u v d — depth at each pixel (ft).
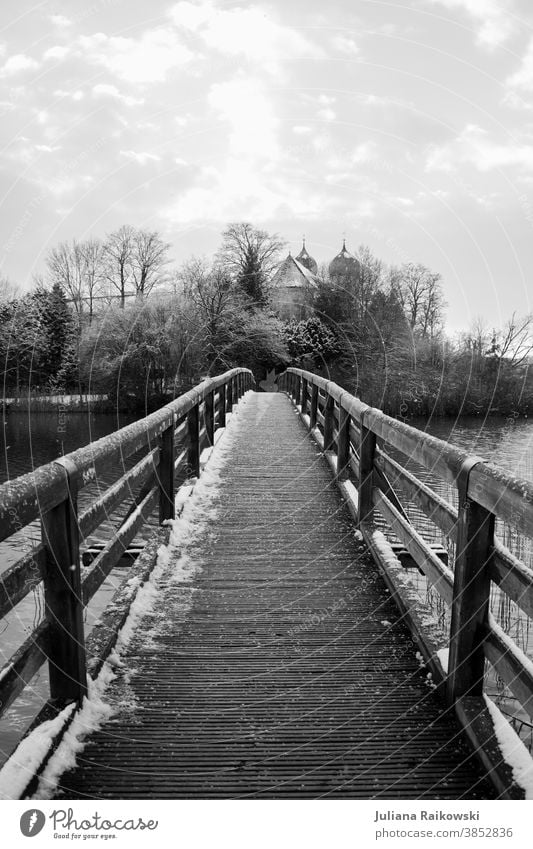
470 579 7.07
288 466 23.36
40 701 19.66
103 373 90.43
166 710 7.66
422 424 81.35
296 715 7.61
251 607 10.94
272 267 115.75
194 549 14.02
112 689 8.10
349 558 13.50
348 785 6.37
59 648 7.02
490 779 6.36
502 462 55.42
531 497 5.25
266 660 9.04
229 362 100.12
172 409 14.61
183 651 9.26
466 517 6.95
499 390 81.35
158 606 10.93
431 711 7.71
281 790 6.28
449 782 6.44
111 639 8.91
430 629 9.35
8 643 23.49
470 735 6.91
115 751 6.80
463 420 82.48
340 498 18.61
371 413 13.34
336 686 8.32
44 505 5.95
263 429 34.40
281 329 105.29
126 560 14.78
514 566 6.27
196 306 98.43
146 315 93.30
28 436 77.92
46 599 6.91
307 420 36.09
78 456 7.11
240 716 7.56
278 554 13.71
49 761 6.34
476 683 7.36
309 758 6.79
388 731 7.29
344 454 19.92
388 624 10.32
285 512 17.04
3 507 4.96
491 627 7.01
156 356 91.45
